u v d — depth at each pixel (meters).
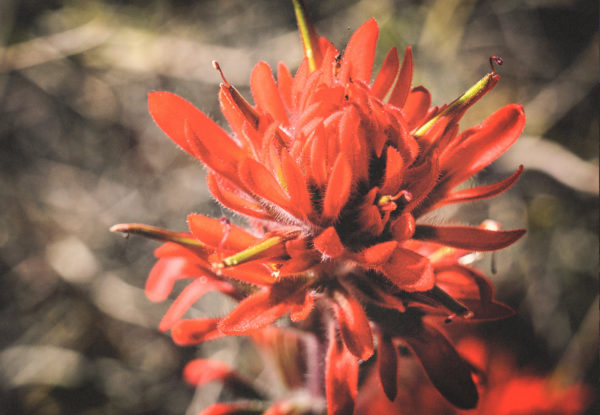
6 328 0.26
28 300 0.26
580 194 0.27
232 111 0.13
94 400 0.25
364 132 0.12
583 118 0.28
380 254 0.12
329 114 0.12
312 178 0.13
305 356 0.16
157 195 0.28
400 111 0.12
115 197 0.28
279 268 0.13
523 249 0.26
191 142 0.12
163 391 0.25
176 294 0.27
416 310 0.14
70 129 0.29
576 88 0.28
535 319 0.25
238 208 0.13
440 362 0.14
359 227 0.13
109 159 0.29
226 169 0.13
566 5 0.29
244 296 0.14
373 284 0.13
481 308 0.14
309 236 0.13
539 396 0.18
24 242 0.27
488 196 0.13
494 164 0.27
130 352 0.26
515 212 0.27
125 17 0.28
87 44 0.28
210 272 0.14
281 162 0.13
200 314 0.26
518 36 0.30
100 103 0.29
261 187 0.12
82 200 0.28
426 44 0.28
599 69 0.28
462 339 0.19
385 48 0.27
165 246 0.14
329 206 0.12
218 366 0.17
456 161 0.13
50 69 0.28
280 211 0.13
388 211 0.12
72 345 0.25
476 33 0.30
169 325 0.14
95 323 0.26
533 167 0.27
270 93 0.13
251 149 0.13
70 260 0.27
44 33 0.28
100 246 0.27
